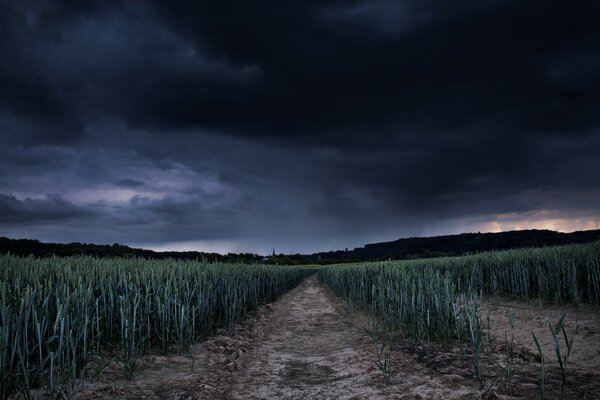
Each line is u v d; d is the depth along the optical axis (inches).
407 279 437.4
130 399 217.5
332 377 273.6
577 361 266.8
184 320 357.4
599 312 438.9
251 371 295.3
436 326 359.6
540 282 527.5
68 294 268.2
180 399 220.1
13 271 360.5
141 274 405.1
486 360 267.0
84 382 239.3
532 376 225.5
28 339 243.9
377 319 511.2
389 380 244.4
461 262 786.8
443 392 209.8
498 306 555.5
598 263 489.1
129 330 292.7
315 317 622.2
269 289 842.8
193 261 714.8
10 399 198.7
